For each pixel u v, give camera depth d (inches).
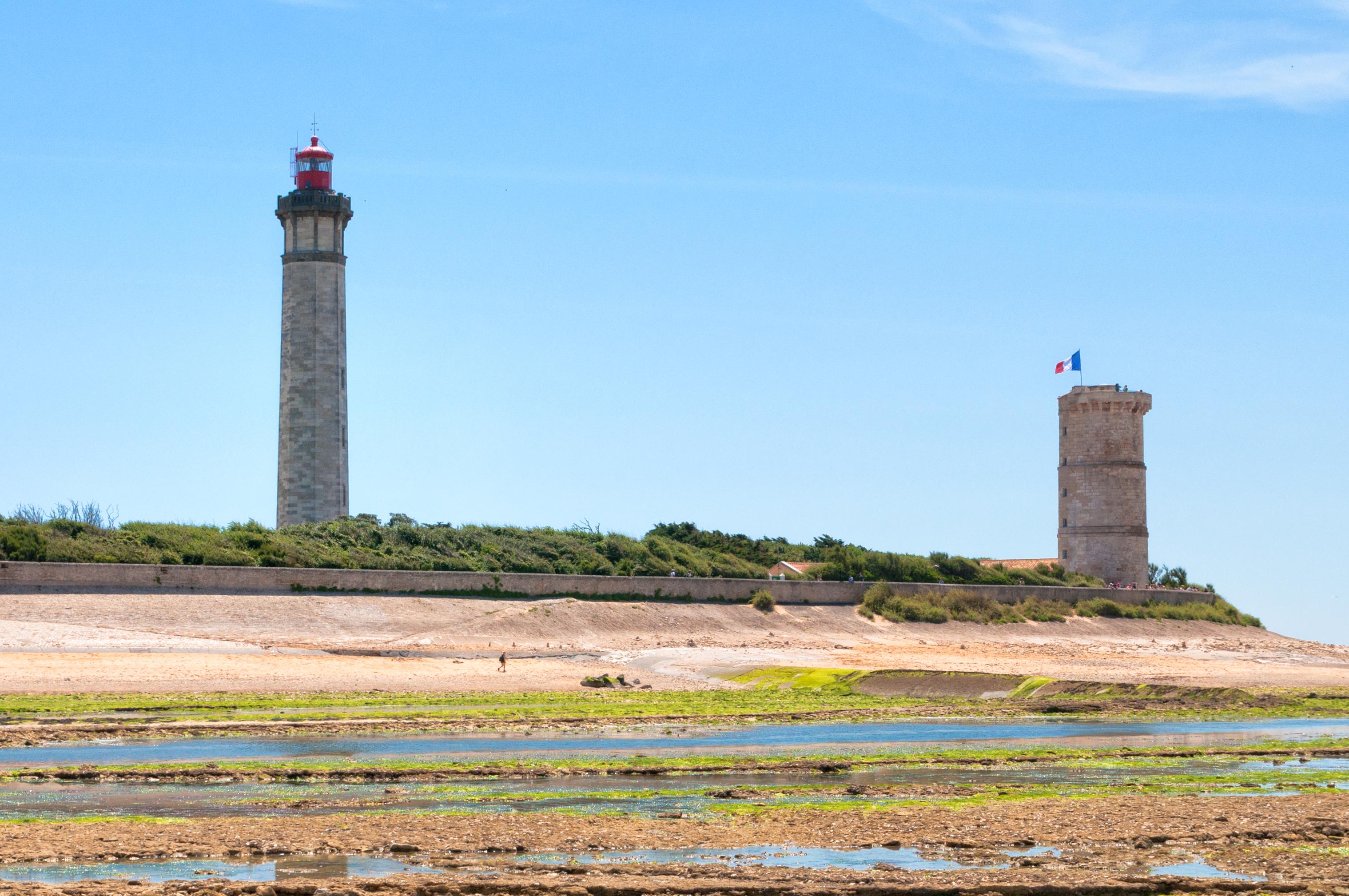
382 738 2166.6
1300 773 1855.3
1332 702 3085.6
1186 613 6358.3
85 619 3481.8
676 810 1485.0
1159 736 2370.8
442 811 1467.8
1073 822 1412.4
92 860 1200.8
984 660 4205.2
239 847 1253.1
